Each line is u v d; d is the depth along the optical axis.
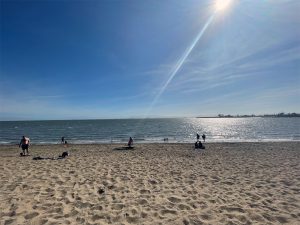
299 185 7.47
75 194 6.41
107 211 5.23
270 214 5.14
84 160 12.22
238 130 53.25
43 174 8.71
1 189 6.79
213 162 11.84
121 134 42.75
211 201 5.93
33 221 4.65
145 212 5.19
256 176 8.70
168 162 11.78
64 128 67.12
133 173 9.09
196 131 50.69
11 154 15.39
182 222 4.70
